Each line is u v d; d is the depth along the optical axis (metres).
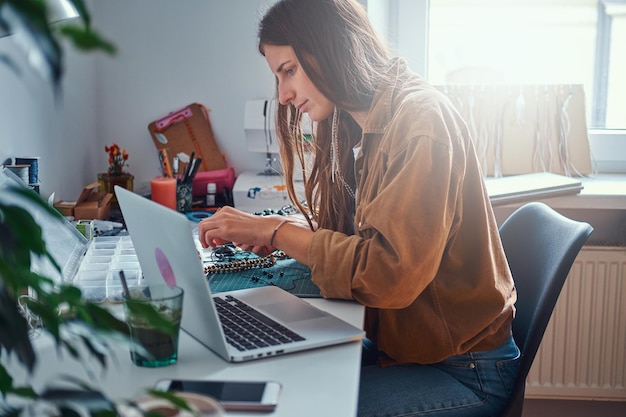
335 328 1.15
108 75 2.40
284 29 1.38
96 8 2.36
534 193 2.10
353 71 1.38
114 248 1.59
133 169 2.45
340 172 1.57
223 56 2.38
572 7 2.47
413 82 1.40
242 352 1.05
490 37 2.51
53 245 1.38
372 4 2.33
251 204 2.19
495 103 2.38
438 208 1.22
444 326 1.35
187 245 0.98
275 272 1.52
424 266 1.22
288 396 0.92
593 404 2.39
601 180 2.38
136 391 0.94
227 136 2.43
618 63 2.50
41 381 0.95
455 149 1.29
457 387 1.37
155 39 2.38
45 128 1.97
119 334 0.64
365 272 1.23
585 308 2.31
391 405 1.31
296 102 1.48
